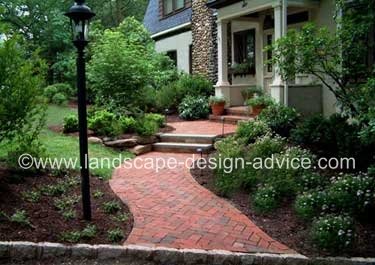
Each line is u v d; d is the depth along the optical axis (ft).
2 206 15.03
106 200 17.04
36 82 17.75
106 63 33.24
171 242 13.41
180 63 54.19
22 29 55.01
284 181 17.69
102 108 32.12
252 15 38.42
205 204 17.13
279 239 13.91
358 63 22.44
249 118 32.30
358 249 13.20
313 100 29.91
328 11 30.55
